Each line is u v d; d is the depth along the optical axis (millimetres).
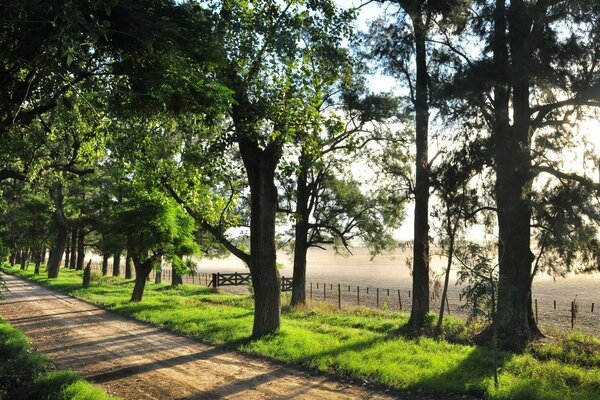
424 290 17297
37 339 13484
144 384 8867
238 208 27531
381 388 8586
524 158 13188
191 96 7656
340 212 27484
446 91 13875
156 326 15820
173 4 7426
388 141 22344
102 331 14867
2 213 37250
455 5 14594
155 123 9695
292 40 11023
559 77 12664
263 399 7941
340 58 12664
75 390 7605
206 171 13266
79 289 29016
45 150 15641
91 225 44156
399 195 21250
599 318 25672
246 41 11023
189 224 23062
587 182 13281
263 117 12227
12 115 7621
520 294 14094
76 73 7039
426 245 17750
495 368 8398
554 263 14602
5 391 8000
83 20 5223
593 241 13703
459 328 15781
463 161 13992
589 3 11914
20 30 6047
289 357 10805
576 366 10773
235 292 37094
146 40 6570
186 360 10844
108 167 20078
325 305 24594
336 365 9984
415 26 17203
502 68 12938
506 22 13875
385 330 16406
